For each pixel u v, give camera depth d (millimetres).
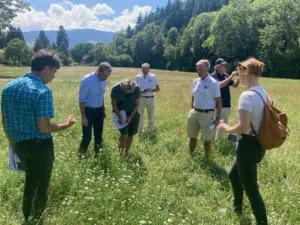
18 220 4387
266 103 4281
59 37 178625
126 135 7348
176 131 10023
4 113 4051
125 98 7242
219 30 74875
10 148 4348
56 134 8531
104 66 7059
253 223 4832
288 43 65312
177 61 103312
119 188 5242
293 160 7137
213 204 5418
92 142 8102
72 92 18797
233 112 13578
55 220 4391
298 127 10672
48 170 4234
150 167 6809
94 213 4570
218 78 8750
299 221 4801
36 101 3898
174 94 20734
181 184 6125
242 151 4402
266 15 69562
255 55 73312
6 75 41406
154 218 4535
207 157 7465
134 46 129500
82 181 5461
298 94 23016
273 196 5566
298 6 63562
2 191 5133
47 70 4082
